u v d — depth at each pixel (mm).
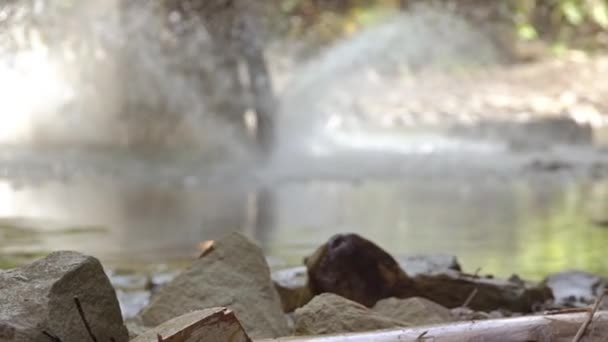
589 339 4281
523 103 19969
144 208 11258
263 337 5141
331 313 4828
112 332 4297
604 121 19031
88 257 4270
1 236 9516
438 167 14594
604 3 25031
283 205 11461
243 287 5391
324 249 5977
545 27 24688
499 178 13672
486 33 22906
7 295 4129
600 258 8430
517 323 4285
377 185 13141
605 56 23953
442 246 8930
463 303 6031
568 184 13148
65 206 11375
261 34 16859
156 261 8383
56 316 4117
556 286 6773
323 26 20312
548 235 9492
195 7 16281
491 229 9812
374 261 5977
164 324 4125
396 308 5379
